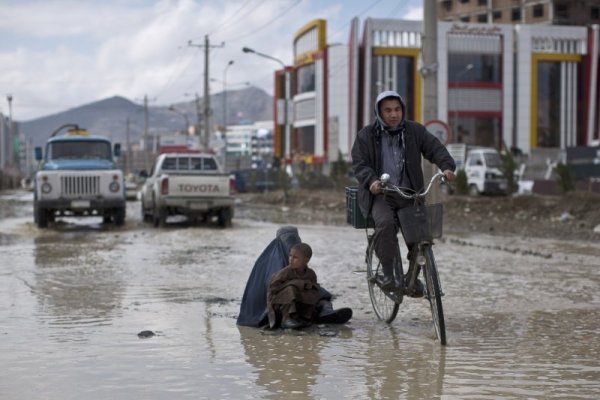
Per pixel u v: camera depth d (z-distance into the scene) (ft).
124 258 44.83
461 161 137.80
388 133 23.66
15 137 547.49
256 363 19.51
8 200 152.66
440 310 22.00
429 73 68.39
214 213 74.69
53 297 30.60
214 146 267.80
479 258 45.21
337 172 169.78
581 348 21.38
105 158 76.33
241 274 37.68
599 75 262.06
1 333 23.40
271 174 199.52
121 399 16.19
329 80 264.72
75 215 75.20
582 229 68.03
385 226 23.15
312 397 16.34
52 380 17.79
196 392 16.72
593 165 123.24
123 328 24.25
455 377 18.07
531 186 131.03
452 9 372.58
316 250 49.67
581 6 332.60
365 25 248.32
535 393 16.67
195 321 25.53
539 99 261.03
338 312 24.62
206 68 225.56
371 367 19.10
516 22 346.54
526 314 27.07
